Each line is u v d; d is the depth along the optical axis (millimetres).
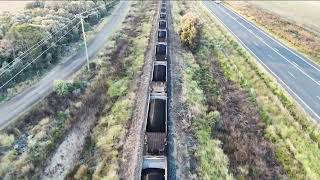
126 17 84938
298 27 74250
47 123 37531
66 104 41656
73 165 32375
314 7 101625
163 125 31172
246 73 50906
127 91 44906
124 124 36750
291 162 31328
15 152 32531
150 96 35562
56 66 51719
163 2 104250
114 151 32156
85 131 37562
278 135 35406
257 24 79312
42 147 33688
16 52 48156
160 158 26219
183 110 38375
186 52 59188
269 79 47281
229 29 74438
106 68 52375
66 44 59531
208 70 53250
